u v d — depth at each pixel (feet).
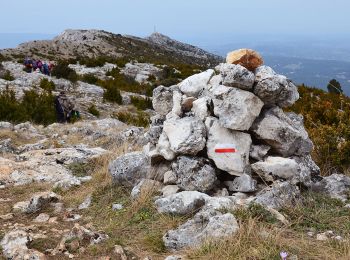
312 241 5.28
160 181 7.38
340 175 7.53
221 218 5.37
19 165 9.44
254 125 7.05
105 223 6.34
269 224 5.49
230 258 4.80
